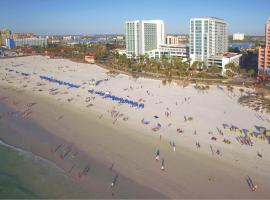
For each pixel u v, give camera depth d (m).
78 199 71.81
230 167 82.25
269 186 73.62
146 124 115.94
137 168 83.94
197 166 83.50
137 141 101.12
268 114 126.56
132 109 135.00
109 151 94.69
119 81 198.12
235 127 111.38
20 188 76.62
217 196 70.50
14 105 147.62
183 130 109.19
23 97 161.88
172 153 91.56
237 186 73.94
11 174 83.19
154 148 95.38
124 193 73.25
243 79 197.38
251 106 137.62
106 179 79.44
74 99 154.25
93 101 149.50
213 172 80.25
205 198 70.00
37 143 102.62
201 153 90.75
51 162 89.50
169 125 114.38
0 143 102.94
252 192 71.56
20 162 89.88
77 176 81.44
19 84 193.88
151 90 171.50
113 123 118.38
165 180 77.69
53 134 109.94
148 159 88.56
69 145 100.25
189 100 150.00
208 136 103.12
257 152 90.19
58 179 80.44
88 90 171.62
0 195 73.69
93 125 117.31
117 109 135.50
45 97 160.00
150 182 77.19
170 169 82.56
